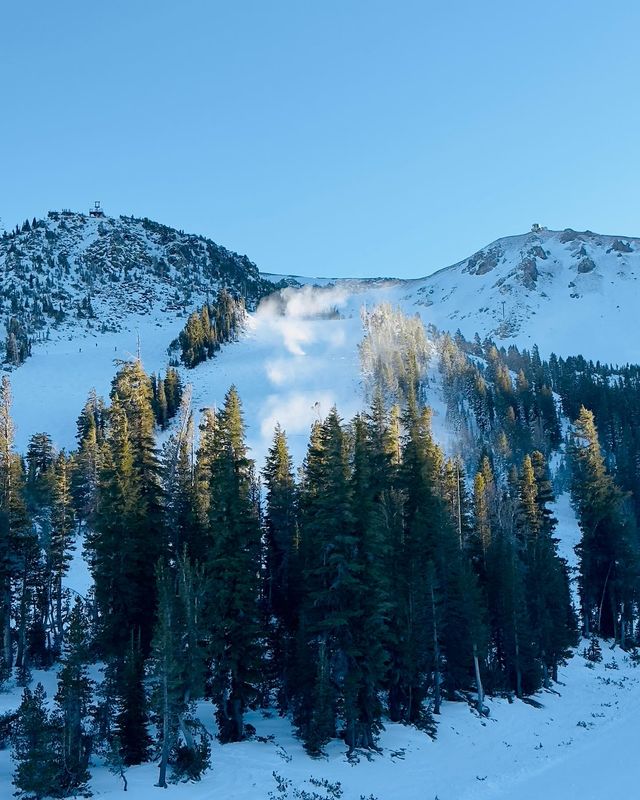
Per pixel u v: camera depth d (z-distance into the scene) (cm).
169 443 5672
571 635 5797
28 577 5016
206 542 4447
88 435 8181
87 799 2686
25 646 4653
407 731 3938
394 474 5231
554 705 4934
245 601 3662
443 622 4541
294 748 3522
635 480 10162
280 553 4953
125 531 4231
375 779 3238
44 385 16100
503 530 6341
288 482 5097
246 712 4181
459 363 15050
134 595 4175
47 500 6619
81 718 3041
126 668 3269
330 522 3641
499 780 3328
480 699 4450
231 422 4962
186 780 2945
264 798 2814
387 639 3778
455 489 5841
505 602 5044
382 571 3834
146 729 3328
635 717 4434
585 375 16162
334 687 3622
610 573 6831
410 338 16050
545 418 13638
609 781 3170
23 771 2647
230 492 3797
